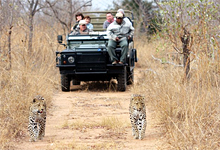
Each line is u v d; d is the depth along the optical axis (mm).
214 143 13570
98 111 21766
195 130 14102
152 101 20812
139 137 16031
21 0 29438
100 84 31547
